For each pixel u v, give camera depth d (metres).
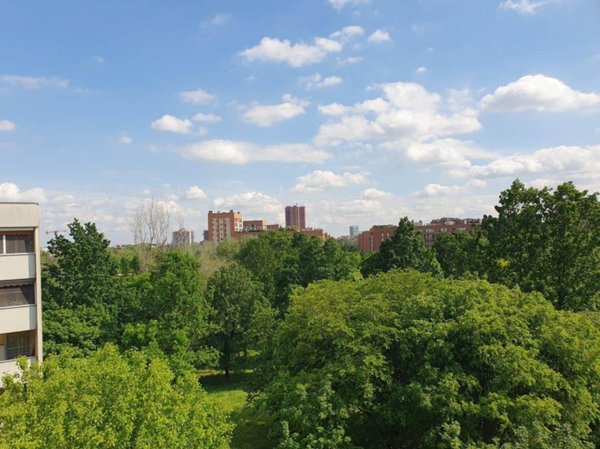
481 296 19.81
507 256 32.34
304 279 52.91
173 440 12.92
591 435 17.33
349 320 20.38
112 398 12.61
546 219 31.27
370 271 49.03
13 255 22.91
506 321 17.61
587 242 29.39
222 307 40.88
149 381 13.34
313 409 16.64
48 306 32.06
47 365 13.45
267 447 21.62
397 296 22.00
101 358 15.11
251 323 38.53
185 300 34.88
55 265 35.59
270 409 19.09
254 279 52.59
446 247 53.12
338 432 16.00
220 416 16.94
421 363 17.41
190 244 87.31
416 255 46.28
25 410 11.52
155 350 30.22
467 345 17.48
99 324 31.41
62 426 11.25
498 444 14.95
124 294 36.34
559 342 17.30
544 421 15.05
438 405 15.81
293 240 77.75
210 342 40.12
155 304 34.59
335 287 24.28
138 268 61.81
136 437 12.32
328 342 20.89
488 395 15.84
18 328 22.84
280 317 45.97
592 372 17.16
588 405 16.31
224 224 149.88
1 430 11.70
